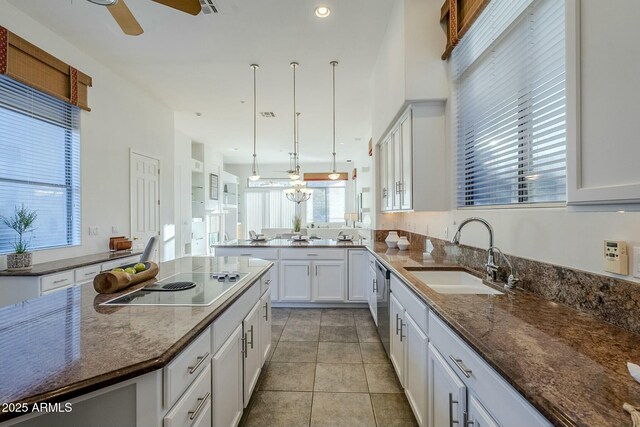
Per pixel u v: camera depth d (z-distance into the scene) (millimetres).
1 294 2574
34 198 3039
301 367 2465
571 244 1281
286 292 4035
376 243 4141
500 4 1802
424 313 1547
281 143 8062
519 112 1687
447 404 1241
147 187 4707
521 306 1323
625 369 796
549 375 770
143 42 3316
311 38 3275
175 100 5012
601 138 743
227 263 2531
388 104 3170
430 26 2516
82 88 3439
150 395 876
